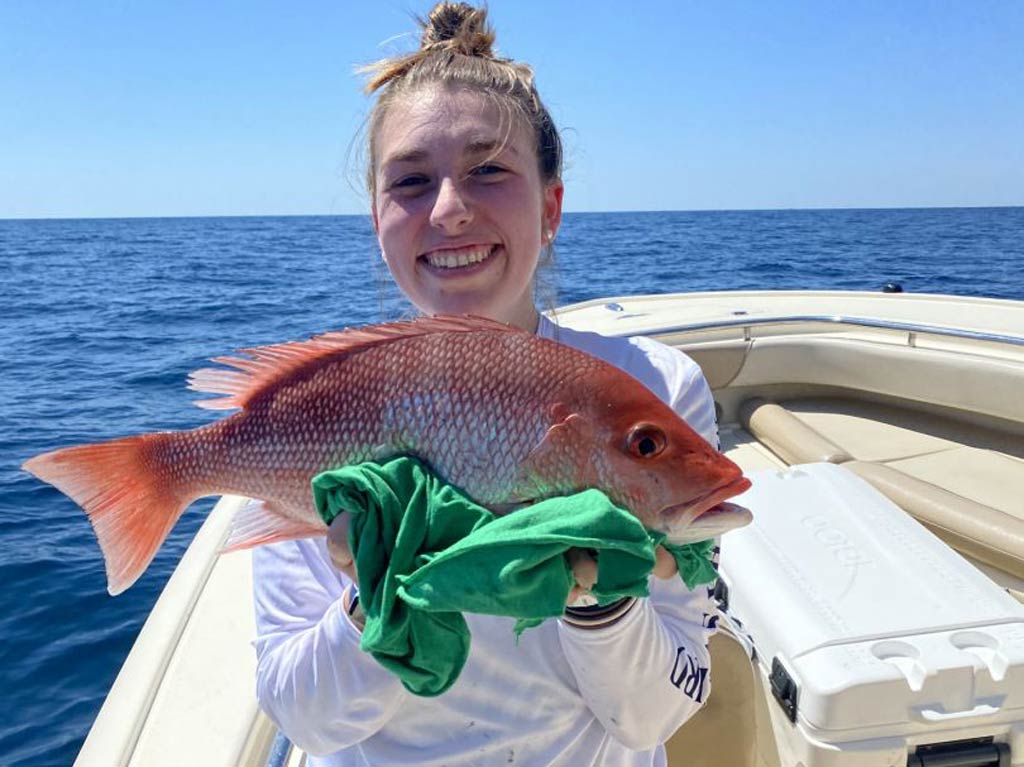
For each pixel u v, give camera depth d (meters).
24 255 54.69
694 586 1.38
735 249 41.41
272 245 66.69
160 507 1.56
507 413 1.34
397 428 1.38
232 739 1.83
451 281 1.60
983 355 4.35
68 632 5.15
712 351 4.80
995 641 1.95
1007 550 3.17
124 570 1.54
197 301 24.62
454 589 1.13
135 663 2.08
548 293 1.94
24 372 13.44
